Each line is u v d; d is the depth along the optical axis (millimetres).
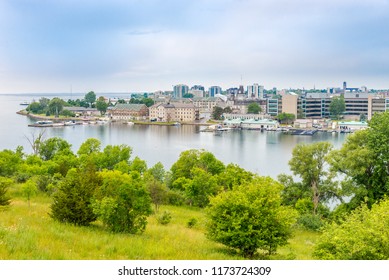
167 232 40031
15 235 26422
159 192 58656
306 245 43562
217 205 33625
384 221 24859
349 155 60031
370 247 23984
